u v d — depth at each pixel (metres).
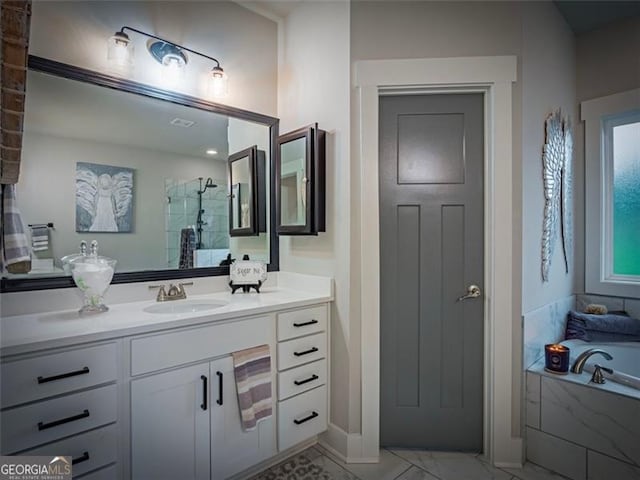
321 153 1.95
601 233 2.47
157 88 1.81
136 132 1.76
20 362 1.07
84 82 1.61
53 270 1.51
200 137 1.98
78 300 1.56
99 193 1.65
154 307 1.67
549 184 2.07
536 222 1.94
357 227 1.84
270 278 2.26
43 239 1.49
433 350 1.89
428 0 1.80
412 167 1.88
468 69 1.77
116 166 1.70
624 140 2.44
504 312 1.78
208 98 2.00
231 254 2.10
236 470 1.55
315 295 1.94
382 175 1.89
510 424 1.79
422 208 1.88
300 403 1.79
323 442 1.98
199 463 1.44
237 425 1.55
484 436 1.86
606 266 2.47
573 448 1.68
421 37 1.80
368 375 1.83
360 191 1.83
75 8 1.58
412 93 1.85
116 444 1.24
